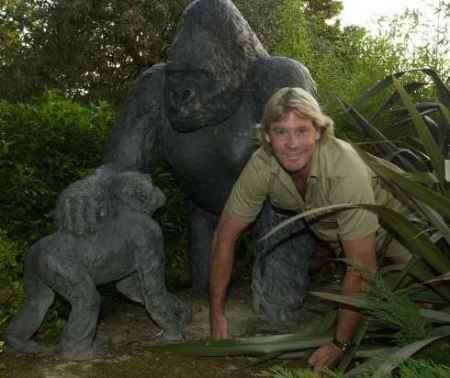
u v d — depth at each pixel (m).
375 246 2.67
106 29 12.41
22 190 3.27
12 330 2.72
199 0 3.00
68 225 2.67
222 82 2.93
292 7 6.76
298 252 3.20
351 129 3.79
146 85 3.17
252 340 2.58
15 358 2.64
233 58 2.98
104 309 3.38
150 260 2.80
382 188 2.64
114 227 2.76
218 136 3.09
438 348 2.24
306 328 3.08
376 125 3.73
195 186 3.32
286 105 2.34
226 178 3.22
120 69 13.28
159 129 3.19
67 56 12.66
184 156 3.18
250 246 4.01
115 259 2.74
